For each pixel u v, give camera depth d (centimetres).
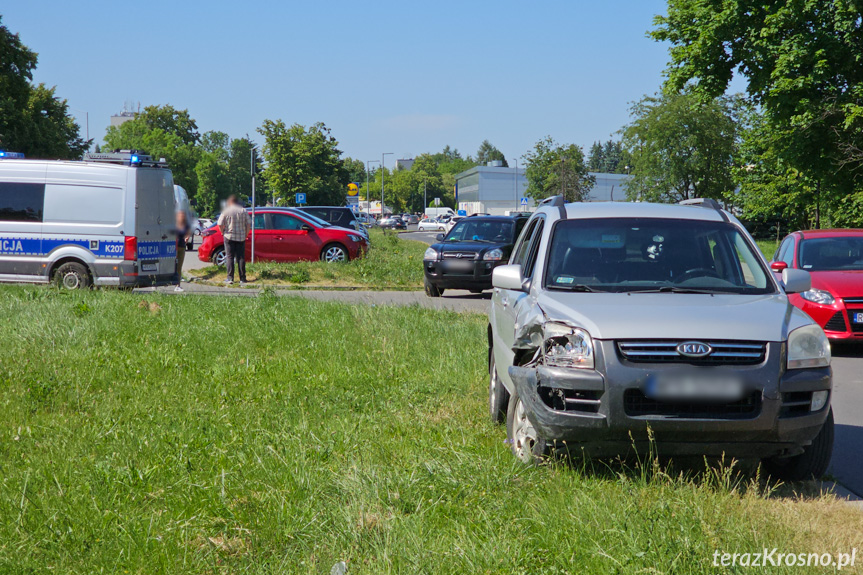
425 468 491
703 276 573
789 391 474
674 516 407
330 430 595
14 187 1566
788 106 2673
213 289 1888
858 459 587
